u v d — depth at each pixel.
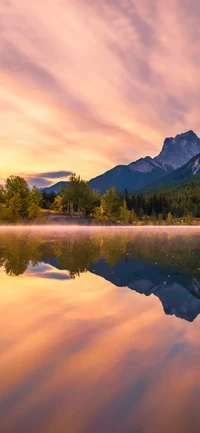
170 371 4.23
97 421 3.21
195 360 4.56
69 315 6.69
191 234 43.97
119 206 84.94
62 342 5.21
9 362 4.46
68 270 12.33
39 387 3.83
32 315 6.66
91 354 4.75
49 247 22.11
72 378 4.04
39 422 3.19
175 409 3.40
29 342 5.20
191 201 150.00
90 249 20.86
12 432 3.04
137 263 14.39
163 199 142.38
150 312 6.98
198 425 3.16
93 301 7.84
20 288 9.19
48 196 125.81
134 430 3.08
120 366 4.36
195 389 3.79
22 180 74.50
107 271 12.20
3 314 6.73
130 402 3.53
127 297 8.29
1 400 3.56
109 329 5.85
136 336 5.51
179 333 5.66
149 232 50.28
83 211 86.88
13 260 15.11
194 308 7.30
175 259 15.90
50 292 8.74
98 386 3.85
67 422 3.19
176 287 9.51
